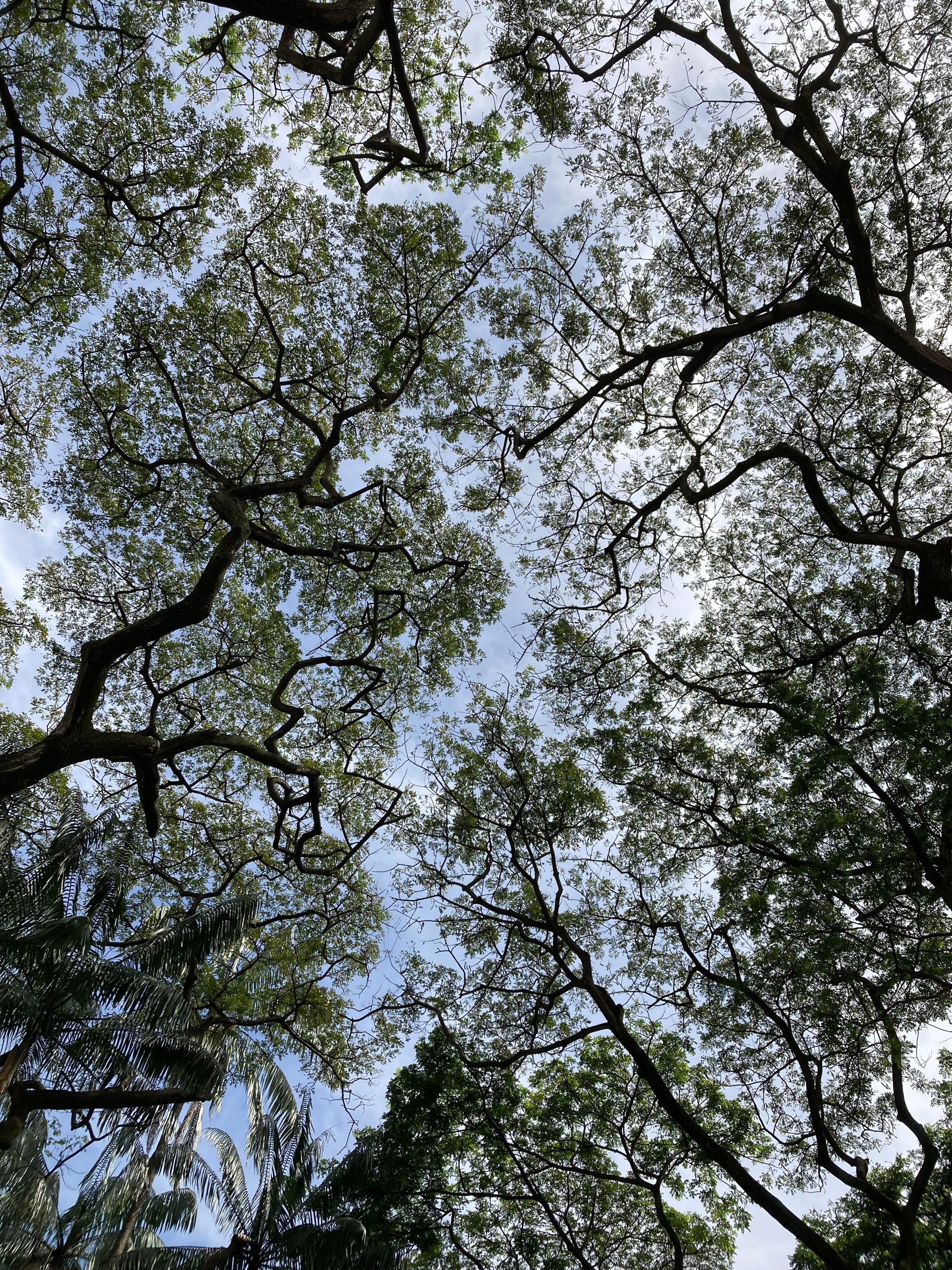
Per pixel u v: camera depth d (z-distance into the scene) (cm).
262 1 763
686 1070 1430
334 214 1506
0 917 1196
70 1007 1193
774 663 1548
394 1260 1293
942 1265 972
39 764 1009
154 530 1697
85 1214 1522
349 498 1488
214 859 1869
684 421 1565
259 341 1617
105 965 1199
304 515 1758
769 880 1220
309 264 1562
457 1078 1372
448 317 1578
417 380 1614
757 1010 1315
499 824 1588
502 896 1567
